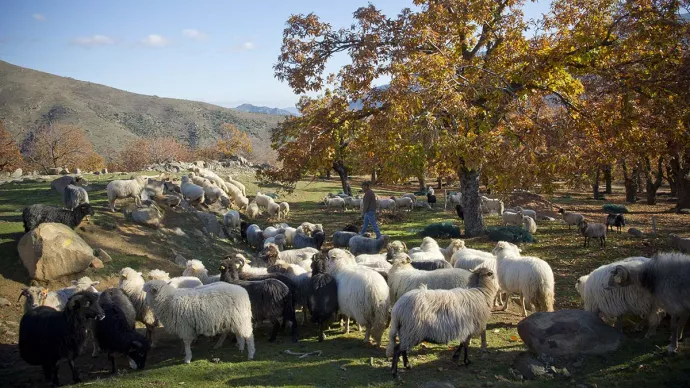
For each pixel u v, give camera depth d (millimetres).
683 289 6629
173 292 7777
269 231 18453
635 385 6160
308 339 8938
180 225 16469
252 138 137750
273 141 22688
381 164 19266
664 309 6934
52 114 120125
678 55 15539
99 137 111875
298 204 33719
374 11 18906
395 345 7145
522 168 16062
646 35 15766
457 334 6949
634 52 17031
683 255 6977
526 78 17297
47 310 7758
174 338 9383
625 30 16359
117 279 11766
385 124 17016
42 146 61781
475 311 7148
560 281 12953
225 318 7730
